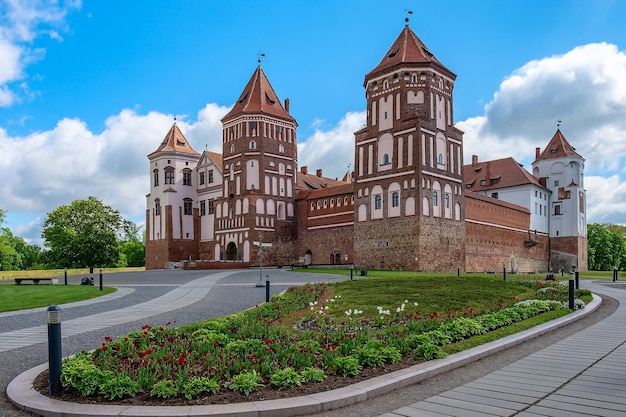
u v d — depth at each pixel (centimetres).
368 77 5781
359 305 1972
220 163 7756
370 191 5706
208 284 3506
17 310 2162
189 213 7900
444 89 5666
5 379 965
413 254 5209
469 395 836
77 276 5219
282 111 7381
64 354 1169
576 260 8512
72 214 7188
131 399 793
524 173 8331
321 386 852
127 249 11569
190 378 850
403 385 893
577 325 1550
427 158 5359
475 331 1279
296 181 7412
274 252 6962
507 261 7062
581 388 863
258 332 1293
